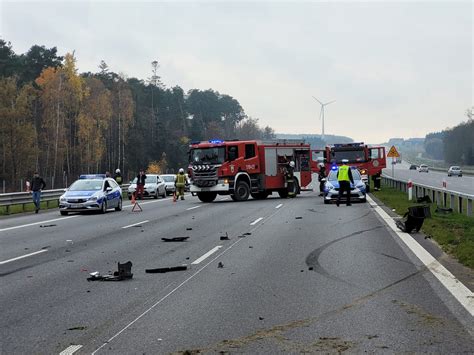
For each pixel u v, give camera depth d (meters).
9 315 8.05
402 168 154.38
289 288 9.52
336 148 40.12
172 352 6.29
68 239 17.12
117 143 101.25
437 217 20.25
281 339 6.69
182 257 13.10
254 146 35.41
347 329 7.04
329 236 16.45
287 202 32.72
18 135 74.19
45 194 33.66
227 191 34.34
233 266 11.73
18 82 85.56
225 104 182.50
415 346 6.34
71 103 83.69
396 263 11.77
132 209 30.39
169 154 121.06
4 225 22.52
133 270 11.53
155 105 137.50
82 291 9.59
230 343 6.57
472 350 6.19
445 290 9.15
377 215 22.92
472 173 102.81
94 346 6.54
